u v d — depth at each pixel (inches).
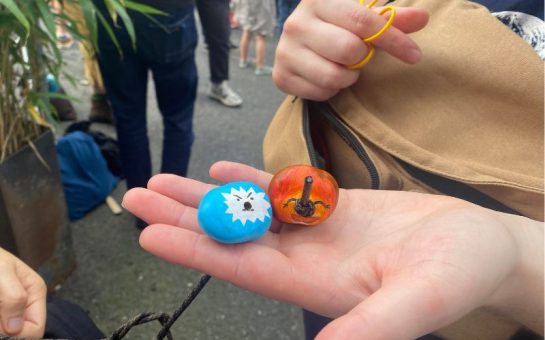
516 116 7.7
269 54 47.9
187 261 6.1
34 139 15.7
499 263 5.5
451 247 5.4
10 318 7.7
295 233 7.3
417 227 6.2
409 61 8.2
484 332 7.2
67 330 9.5
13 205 15.0
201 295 18.2
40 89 15.9
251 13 39.9
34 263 16.6
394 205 7.1
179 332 16.6
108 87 19.4
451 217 5.9
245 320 17.3
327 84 8.5
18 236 15.5
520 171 7.5
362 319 4.7
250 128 31.9
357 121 8.5
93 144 22.8
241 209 6.5
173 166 22.0
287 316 17.7
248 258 6.1
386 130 8.2
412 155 7.9
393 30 8.0
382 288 5.1
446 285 5.0
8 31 13.1
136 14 16.9
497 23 8.0
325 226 7.2
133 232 21.3
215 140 29.8
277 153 9.8
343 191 7.8
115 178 24.4
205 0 30.7
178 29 17.7
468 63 7.9
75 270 19.0
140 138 20.7
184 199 7.7
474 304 5.3
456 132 8.1
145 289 18.3
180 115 21.0
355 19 8.0
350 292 6.0
